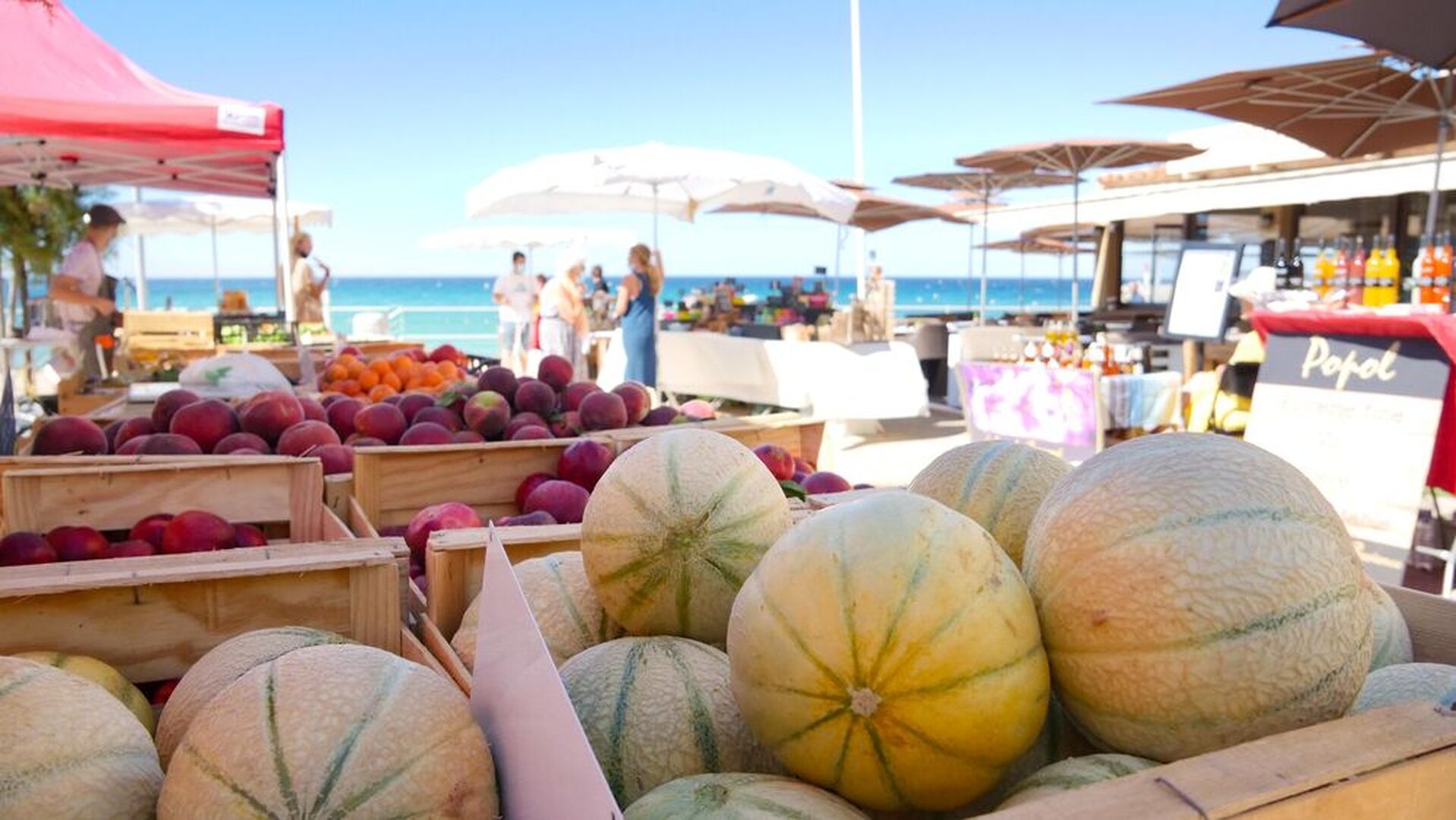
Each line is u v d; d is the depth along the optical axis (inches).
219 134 219.5
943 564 47.2
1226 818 36.8
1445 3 208.7
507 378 172.9
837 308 683.4
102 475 112.3
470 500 134.0
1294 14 219.0
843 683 46.3
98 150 281.3
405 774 45.4
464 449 132.5
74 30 223.0
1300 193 430.6
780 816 45.1
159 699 74.8
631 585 67.2
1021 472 68.4
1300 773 39.0
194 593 75.3
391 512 129.8
